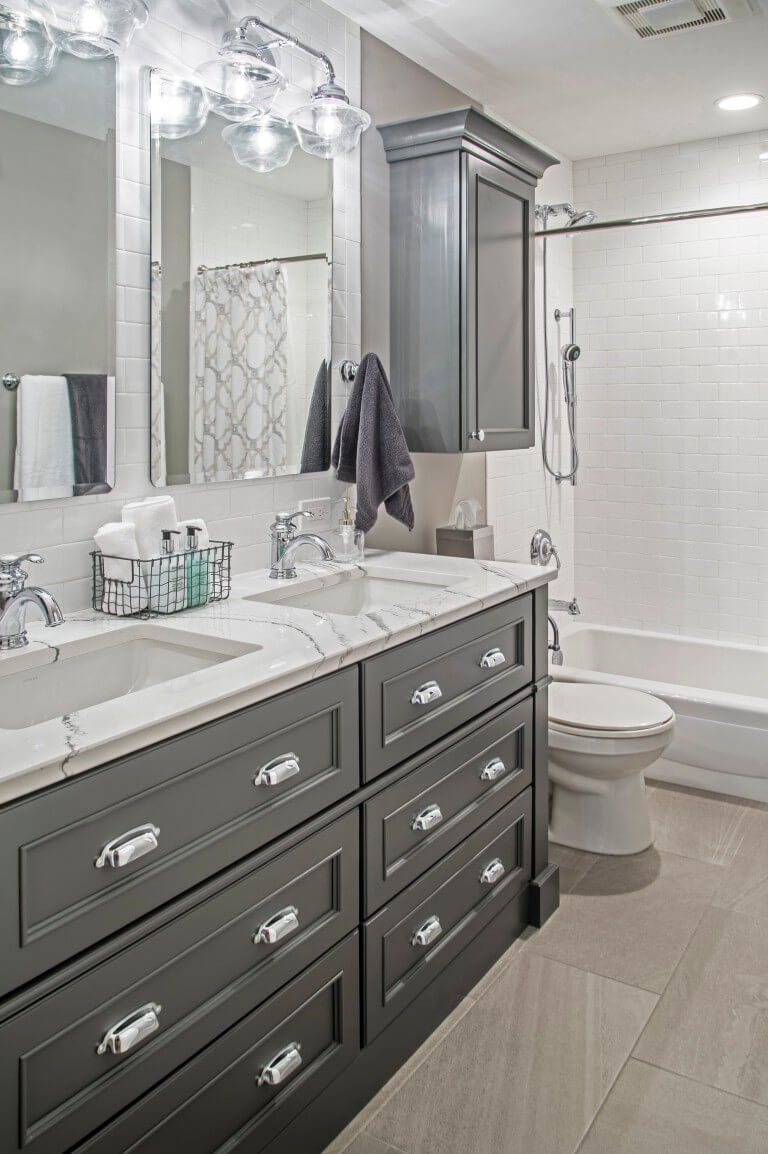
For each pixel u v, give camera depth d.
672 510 4.13
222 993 1.39
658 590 4.21
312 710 1.54
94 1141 1.19
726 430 3.97
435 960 1.94
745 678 3.67
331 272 2.48
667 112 3.49
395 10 2.54
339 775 1.62
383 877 1.76
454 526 3.18
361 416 2.43
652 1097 1.77
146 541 1.85
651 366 4.09
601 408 4.23
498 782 2.19
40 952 1.11
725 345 3.92
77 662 1.61
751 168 3.77
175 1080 1.31
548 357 4.01
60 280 1.72
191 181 2.01
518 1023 1.99
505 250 2.75
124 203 1.85
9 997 1.08
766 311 3.82
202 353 2.07
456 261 2.56
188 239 2.01
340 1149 1.65
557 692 2.90
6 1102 1.08
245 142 2.15
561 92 3.24
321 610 2.25
